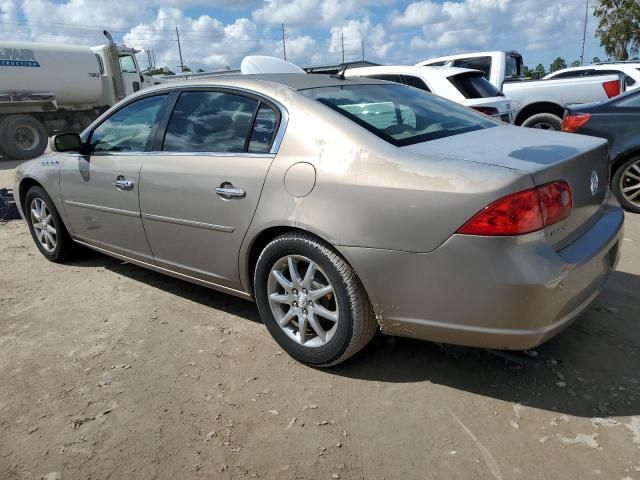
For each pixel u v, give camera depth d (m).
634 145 5.35
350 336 2.62
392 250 2.37
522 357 2.84
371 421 2.43
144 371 2.92
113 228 3.84
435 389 2.63
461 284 2.25
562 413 2.41
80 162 4.00
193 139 3.26
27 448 2.36
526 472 2.09
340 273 2.55
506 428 2.33
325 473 2.14
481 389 2.61
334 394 2.64
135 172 3.50
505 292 2.17
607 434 2.26
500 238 2.15
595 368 2.72
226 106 3.14
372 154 2.51
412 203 2.31
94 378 2.87
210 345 3.16
